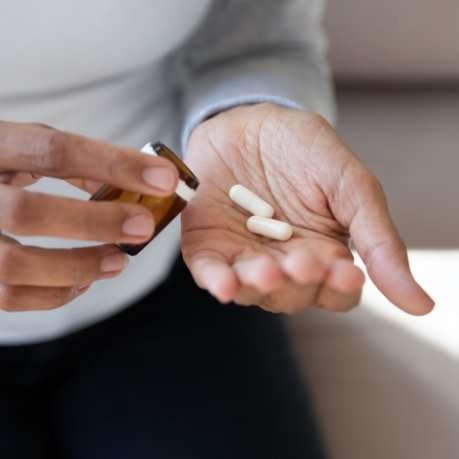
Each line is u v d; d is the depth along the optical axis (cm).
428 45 76
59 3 50
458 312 62
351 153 47
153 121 61
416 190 69
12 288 45
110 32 53
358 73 79
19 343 58
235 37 59
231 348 59
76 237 42
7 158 43
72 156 42
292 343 61
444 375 59
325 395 58
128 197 44
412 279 43
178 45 59
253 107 54
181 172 45
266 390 57
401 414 57
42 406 59
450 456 55
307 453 55
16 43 51
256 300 43
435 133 75
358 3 72
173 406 56
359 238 45
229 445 55
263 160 50
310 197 48
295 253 41
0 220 42
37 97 55
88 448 56
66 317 59
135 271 60
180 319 61
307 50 61
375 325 61
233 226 48
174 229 61
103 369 59
